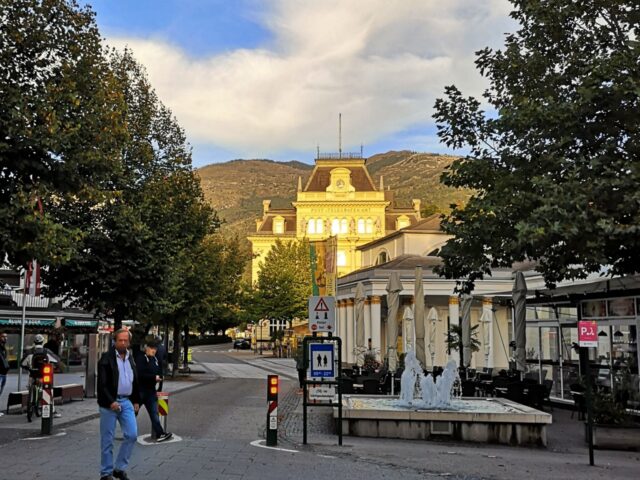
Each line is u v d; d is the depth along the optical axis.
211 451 10.62
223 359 57.59
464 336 22.61
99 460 9.43
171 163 25.27
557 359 20.50
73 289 19.31
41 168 11.59
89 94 14.32
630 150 11.60
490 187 13.84
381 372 21.30
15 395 15.05
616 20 12.75
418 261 40.34
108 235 18.84
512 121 12.38
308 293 65.06
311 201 88.00
